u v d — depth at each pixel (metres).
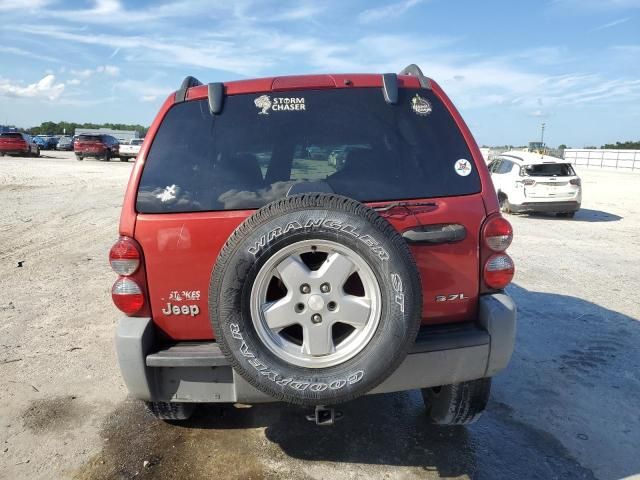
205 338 2.72
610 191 21.62
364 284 2.39
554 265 8.02
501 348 2.69
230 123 2.84
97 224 11.02
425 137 2.88
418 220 2.66
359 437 3.34
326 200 2.36
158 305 2.67
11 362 4.46
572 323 5.39
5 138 34.50
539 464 3.06
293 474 2.96
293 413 3.64
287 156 2.81
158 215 2.64
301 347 2.44
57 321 5.45
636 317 5.57
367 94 2.94
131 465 3.06
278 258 2.34
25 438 3.35
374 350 2.37
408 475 2.96
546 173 13.19
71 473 3.00
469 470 3.00
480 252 2.75
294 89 2.92
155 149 2.77
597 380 4.13
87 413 3.65
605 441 3.31
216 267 2.37
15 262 7.82
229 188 2.71
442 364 2.65
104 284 6.79
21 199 14.55
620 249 9.39
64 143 52.81
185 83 3.12
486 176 2.83
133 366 2.58
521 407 3.72
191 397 2.67
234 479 2.93
